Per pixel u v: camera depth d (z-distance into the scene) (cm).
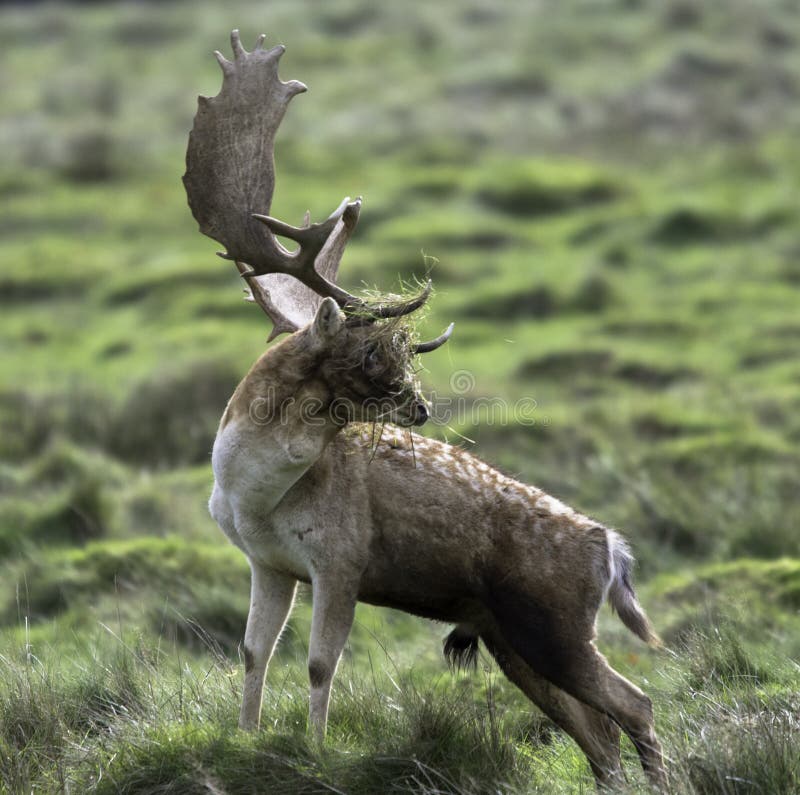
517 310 5459
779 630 2261
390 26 11362
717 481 3341
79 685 1923
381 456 1764
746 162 7544
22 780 1614
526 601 1722
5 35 12244
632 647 2247
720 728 1605
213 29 11638
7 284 6169
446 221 6562
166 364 4394
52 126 8875
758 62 9406
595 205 6956
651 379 4631
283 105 1789
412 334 1744
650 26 10506
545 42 10350
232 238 1780
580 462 3544
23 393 4312
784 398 4216
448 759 1630
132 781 1599
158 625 2483
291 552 1736
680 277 5962
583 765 1750
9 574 2800
